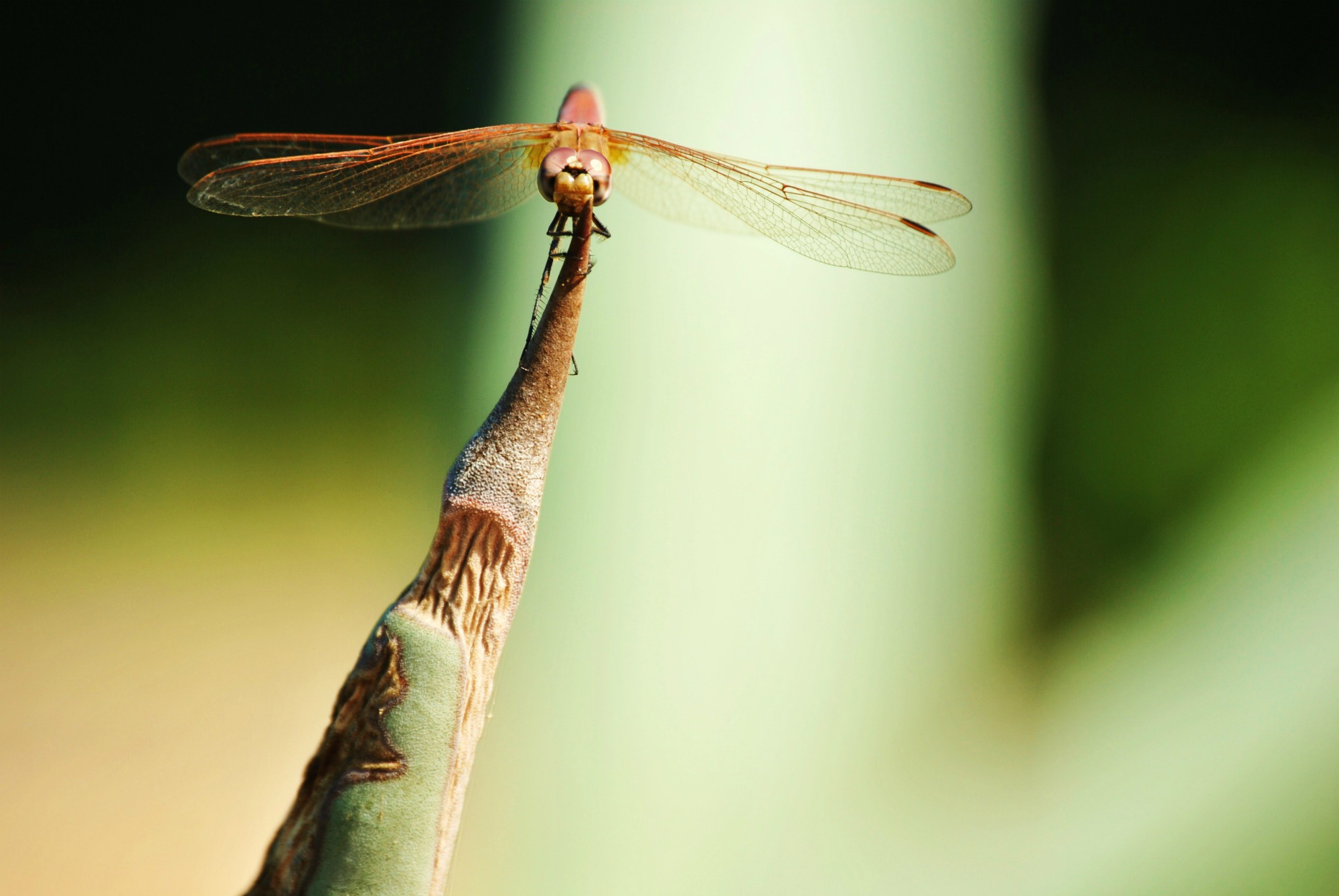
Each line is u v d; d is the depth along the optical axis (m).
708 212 0.54
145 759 0.69
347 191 0.51
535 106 0.57
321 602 0.87
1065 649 0.58
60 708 0.73
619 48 0.57
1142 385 0.73
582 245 0.44
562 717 0.56
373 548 0.93
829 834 0.56
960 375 0.58
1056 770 0.57
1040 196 0.59
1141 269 0.82
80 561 0.89
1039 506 0.59
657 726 0.56
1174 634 0.58
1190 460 0.68
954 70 0.58
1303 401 0.63
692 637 0.56
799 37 0.57
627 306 0.56
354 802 0.43
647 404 0.56
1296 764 0.55
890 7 0.57
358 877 0.43
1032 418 0.59
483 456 0.45
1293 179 0.86
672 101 0.57
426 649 0.43
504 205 0.53
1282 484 0.59
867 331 0.57
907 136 0.57
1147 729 0.57
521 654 0.56
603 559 0.56
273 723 0.75
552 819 0.56
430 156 0.52
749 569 0.56
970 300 0.58
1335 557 0.57
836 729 0.57
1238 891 0.54
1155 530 0.62
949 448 0.58
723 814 0.56
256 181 0.51
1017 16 0.58
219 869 0.61
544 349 0.44
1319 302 0.77
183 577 0.88
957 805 0.57
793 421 0.56
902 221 0.52
